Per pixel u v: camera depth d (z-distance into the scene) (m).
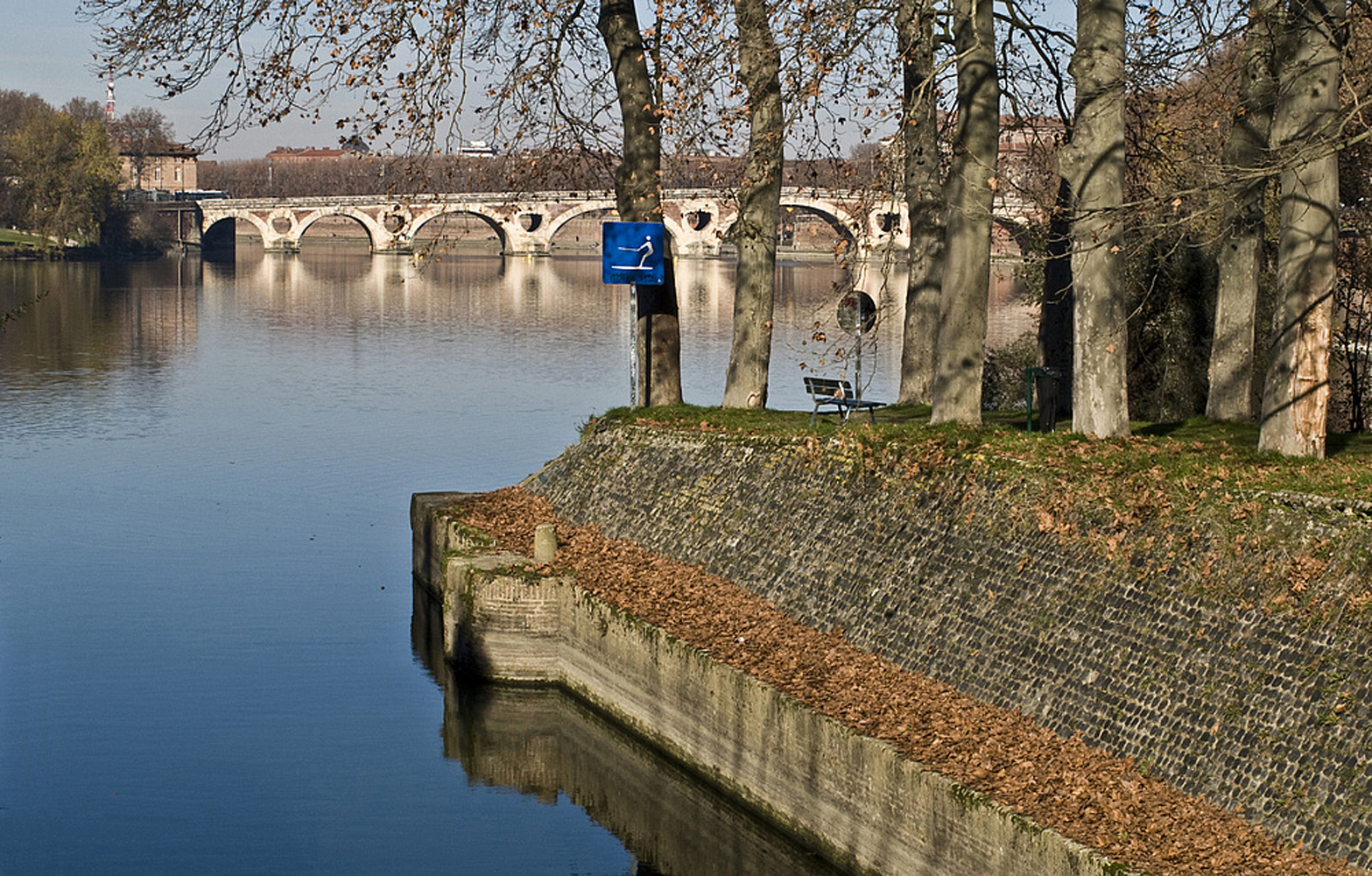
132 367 83.69
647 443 35.81
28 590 38.69
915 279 40.66
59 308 117.88
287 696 31.27
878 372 75.56
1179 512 22.45
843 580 27.08
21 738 28.95
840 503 28.59
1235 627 20.55
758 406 39.34
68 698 30.94
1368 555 19.72
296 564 41.47
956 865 19.92
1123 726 20.88
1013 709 22.42
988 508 25.34
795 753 23.38
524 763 28.39
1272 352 25.81
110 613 36.66
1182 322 38.00
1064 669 22.22
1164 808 19.11
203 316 114.94
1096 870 17.67
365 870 24.14
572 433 61.97
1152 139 33.94
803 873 23.25
